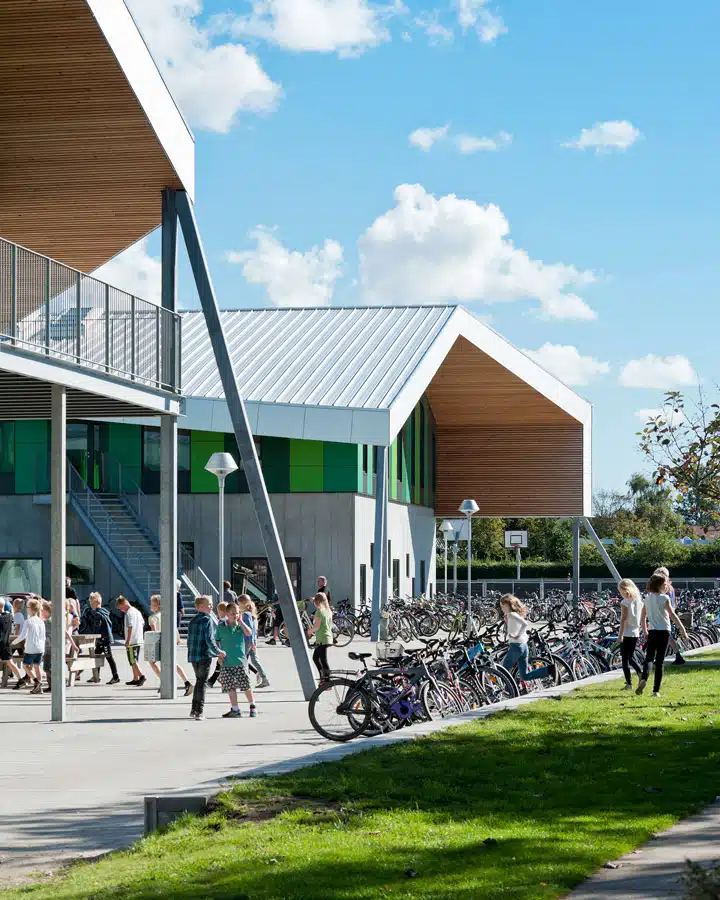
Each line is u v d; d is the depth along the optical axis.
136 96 18.02
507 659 17.53
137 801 10.38
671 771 10.54
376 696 14.30
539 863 6.98
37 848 8.49
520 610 17.62
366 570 41.88
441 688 14.80
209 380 40.06
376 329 44.75
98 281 18.91
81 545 39.47
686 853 7.30
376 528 35.31
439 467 55.06
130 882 6.88
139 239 23.12
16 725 16.30
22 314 17.59
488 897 6.21
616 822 8.30
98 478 40.41
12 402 19.84
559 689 17.62
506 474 54.47
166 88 19.39
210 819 8.47
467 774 10.31
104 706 18.75
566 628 22.73
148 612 37.03
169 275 20.67
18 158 19.70
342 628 35.28
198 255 20.64
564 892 6.31
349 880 6.64
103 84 17.72
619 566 65.75
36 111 18.38
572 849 7.36
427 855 7.24
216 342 20.69
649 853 7.35
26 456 39.72
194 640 17.00
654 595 16.80
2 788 11.18
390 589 45.09
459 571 69.25
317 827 8.12
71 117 18.50
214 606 38.88
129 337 19.78
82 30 16.44
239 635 17.17
